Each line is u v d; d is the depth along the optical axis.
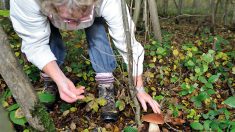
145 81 1.15
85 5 0.58
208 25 2.49
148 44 1.49
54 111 0.97
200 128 0.84
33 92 0.67
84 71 1.19
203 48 1.61
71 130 0.89
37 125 0.70
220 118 0.92
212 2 2.22
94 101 0.93
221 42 1.66
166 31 2.29
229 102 0.79
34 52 0.77
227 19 2.77
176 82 1.16
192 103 1.02
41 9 0.69
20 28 0.76
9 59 0.61
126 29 0.72
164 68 1.24
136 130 0.84
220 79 1.20
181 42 1.88
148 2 1.54
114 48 1.18
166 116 0.91
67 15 0.62
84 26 0.81
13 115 0.76
